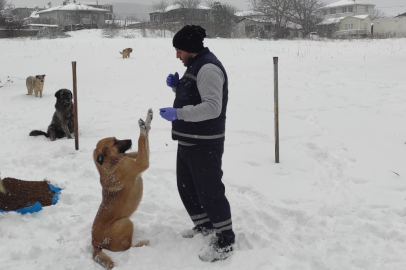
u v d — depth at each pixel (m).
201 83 3.01
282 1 35.66
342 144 5.95
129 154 3.60
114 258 3.33
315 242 3.44
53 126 7.41
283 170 5.12
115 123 7.97
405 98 8.43
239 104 8.91
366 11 77.31
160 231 3.82
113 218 3.38
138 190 3.50
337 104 8.34
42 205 4.33
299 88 10.22
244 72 12.89
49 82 13.09
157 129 7.28
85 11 59.53
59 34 30.23
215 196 3.26
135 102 9.84
